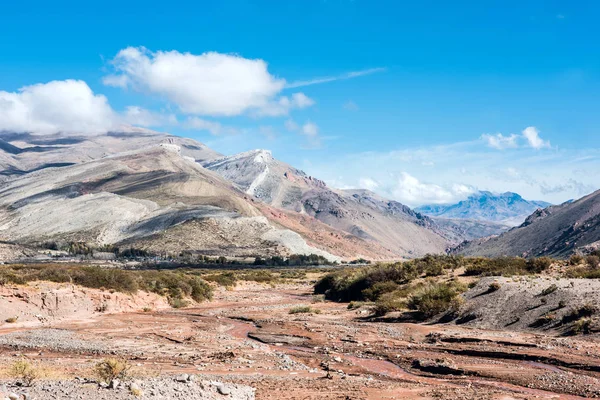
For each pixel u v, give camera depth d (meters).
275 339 31.94
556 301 30.95
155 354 25.88
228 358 24.47
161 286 56.97
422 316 37.91
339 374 20.88
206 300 62.59
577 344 24.66
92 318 41.88
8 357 24.08
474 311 34.47
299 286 98.81
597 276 39.66
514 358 23.36
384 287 54.03
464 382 19.27
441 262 59.75
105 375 15.11
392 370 22.31
